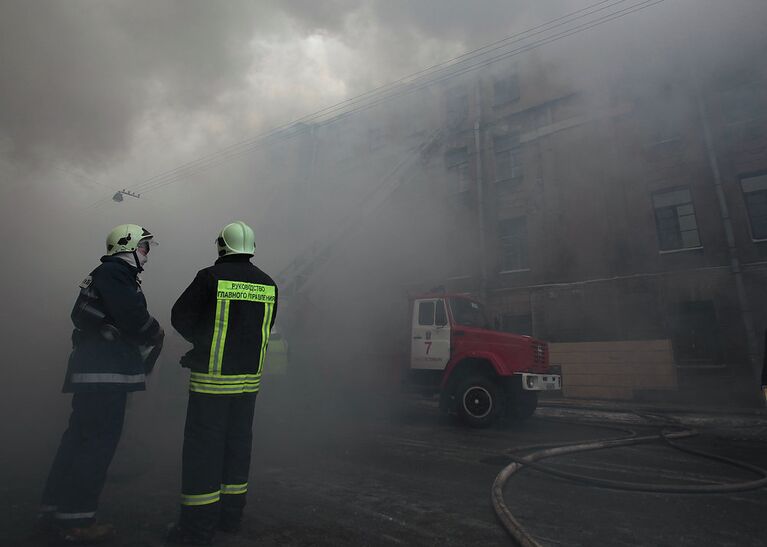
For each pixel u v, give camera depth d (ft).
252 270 6.98
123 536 6.26
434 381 18.94
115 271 6.53
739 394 29.01
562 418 19.99
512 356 17.37
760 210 31.65
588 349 31.22
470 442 13.96
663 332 32.96
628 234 35.91
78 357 6.40
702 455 11.85
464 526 6.99
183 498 6.08
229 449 6.71
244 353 6.57
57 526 6.15
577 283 37.01
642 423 18.81
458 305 19.53
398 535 6.61
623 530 6.88
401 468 10.61
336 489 8.87
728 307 30.94
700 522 7.22
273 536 6.47
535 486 9.18
